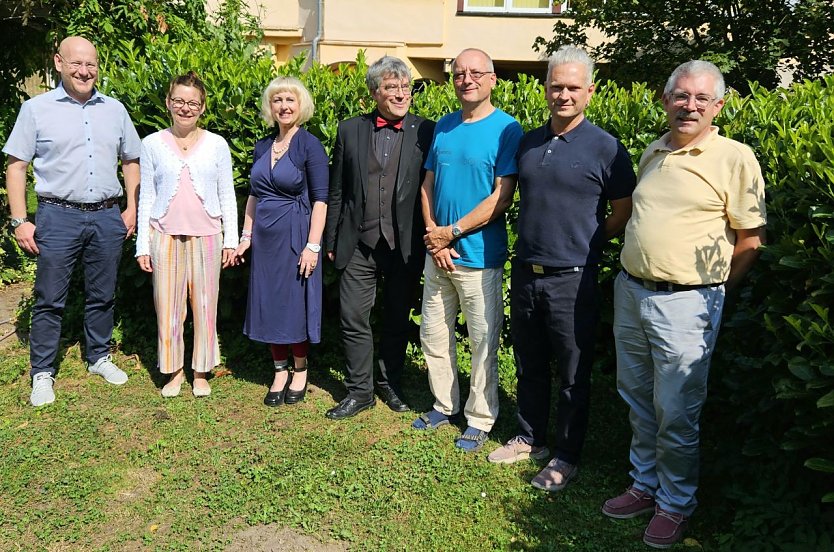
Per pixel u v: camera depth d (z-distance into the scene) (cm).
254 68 511
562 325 344
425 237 379
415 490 354
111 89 497
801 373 267
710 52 918
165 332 445
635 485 340
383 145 403
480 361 388
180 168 428
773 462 316
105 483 359
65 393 459
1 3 690
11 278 701
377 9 1234
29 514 332
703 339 298
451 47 1277
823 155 304
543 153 338
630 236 307
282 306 423
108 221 457
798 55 941
